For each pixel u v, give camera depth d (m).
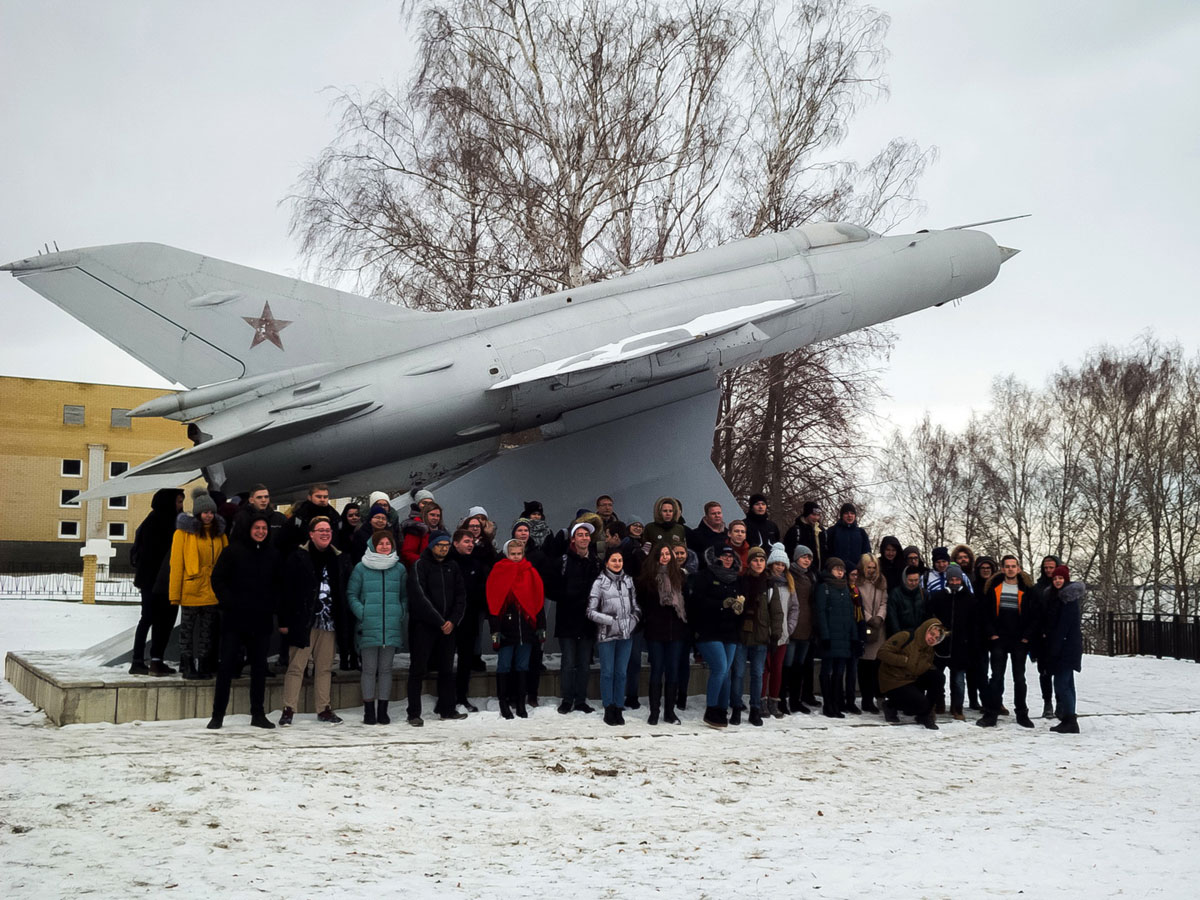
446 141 19.19
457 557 10.05
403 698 10.27
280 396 11.21
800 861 5.26
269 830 5.52
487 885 4.73
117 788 6.21
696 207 20.31
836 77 20.06
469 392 11.89
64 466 50.50
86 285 10.73
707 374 13.41
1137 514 33.25
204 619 9.38
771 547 11.37
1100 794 7.14
